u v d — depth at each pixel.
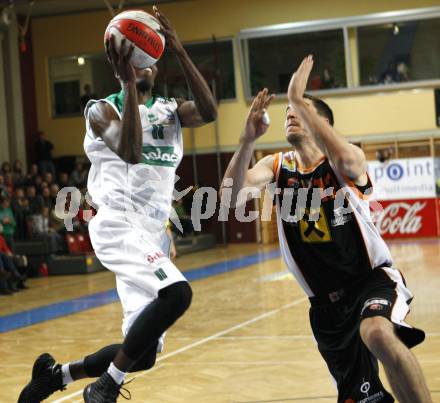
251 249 21.52
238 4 23.20
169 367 6.81
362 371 4.16
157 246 4.10
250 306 10.50
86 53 24.33
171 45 4.05
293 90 4.01
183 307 3.88
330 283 4.24
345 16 22.36
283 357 6.99
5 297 13.92
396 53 22.12
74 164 23.36
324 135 3.95
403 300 4.04
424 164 21.47
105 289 14.20
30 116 24.28
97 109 3.91
